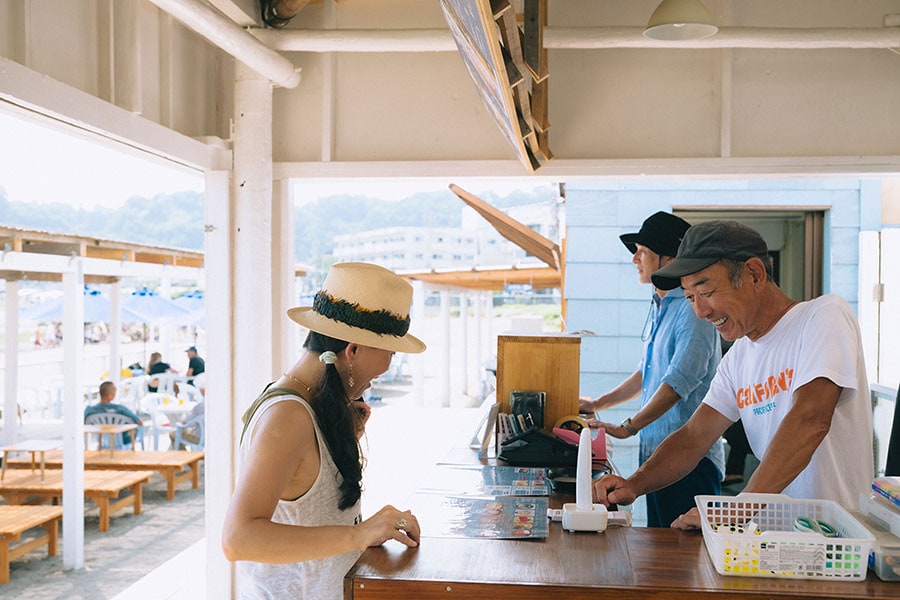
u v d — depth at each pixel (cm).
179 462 862
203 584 556
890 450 247
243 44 408
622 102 483
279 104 501
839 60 471
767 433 239
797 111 473
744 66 476
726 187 591
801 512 191
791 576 167
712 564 175
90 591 562
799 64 473
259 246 472
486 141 491
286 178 498
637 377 421
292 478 191
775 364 235
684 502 345
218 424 479
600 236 592
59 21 346
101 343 2291
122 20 387
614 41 451
